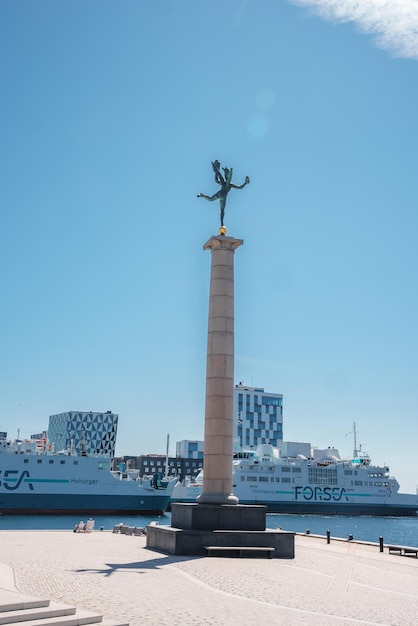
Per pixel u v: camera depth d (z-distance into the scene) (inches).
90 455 4618.6
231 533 1187.9
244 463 5797.2
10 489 4271.7
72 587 753.6
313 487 5861.2
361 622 623.8
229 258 1400.1
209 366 1344.7
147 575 881.5
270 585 837.8
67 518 4124.0
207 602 694.5
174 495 5359.3
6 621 510.9
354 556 1309.1
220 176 1480.1
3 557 1030.4
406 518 6043.3
